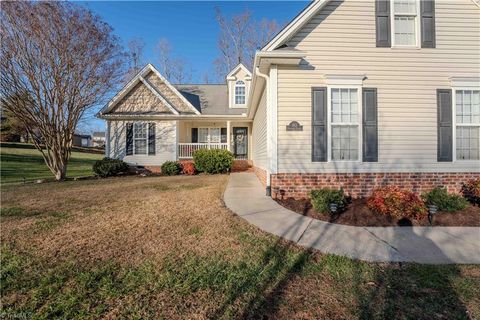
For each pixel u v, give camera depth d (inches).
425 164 274.5
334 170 272.8
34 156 941.8
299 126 272.2
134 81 580.1
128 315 92.7
